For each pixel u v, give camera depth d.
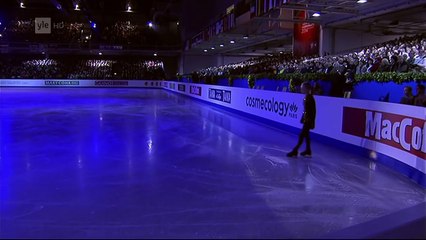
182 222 3.78
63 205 4.28
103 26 40.38
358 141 7.09
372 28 19.77
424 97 7.25
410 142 5.43
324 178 5.50
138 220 3.82
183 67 38.03
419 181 5.15
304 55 19.97
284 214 4.03
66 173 5.71
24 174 5.64
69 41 39.44
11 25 39.12
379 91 9.48
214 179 5.43
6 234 3.46
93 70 39.41
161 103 19.70
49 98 22.34
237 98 14.23
